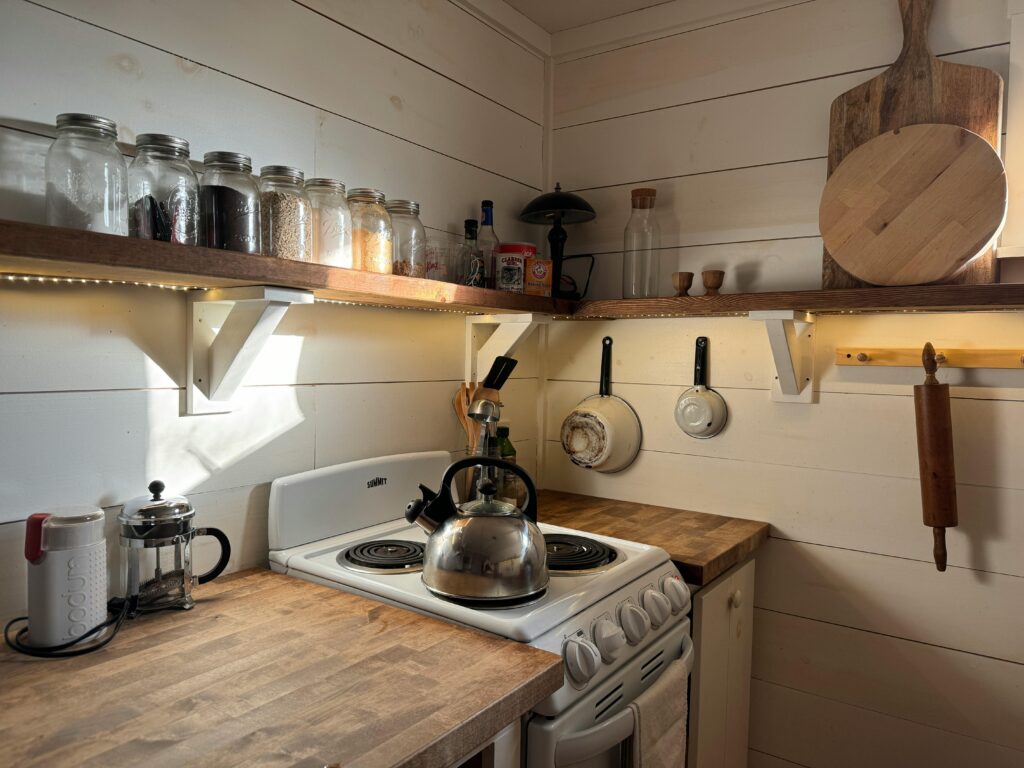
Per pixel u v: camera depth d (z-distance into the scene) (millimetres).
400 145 1706
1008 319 1548
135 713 849
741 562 1777
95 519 1049
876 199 1565
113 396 1176
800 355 1754
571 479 2213
